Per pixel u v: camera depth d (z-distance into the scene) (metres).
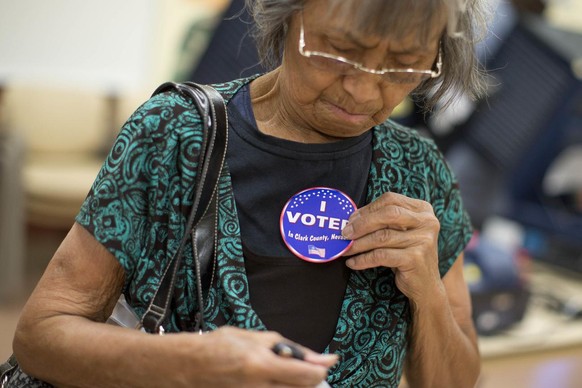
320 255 1.04
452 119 2.40
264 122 1.06
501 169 2.48
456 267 1.23
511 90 2.37
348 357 1.07
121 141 0.99
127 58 3.42
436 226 1.06
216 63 2.13
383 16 0.87
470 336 1.23
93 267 0.98
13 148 2.97
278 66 1.08
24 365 1.00
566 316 2.92
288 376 0.85
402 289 1.08
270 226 1.03
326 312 1.06
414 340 1.15
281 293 1.03
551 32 2.40
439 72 1.00
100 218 0.97
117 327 0.96
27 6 3.26
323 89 0.96
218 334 0.89
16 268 3.08
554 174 3.21
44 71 3.30
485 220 2.61
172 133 1.00
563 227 3.25
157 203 0.99
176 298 1.01
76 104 3.54
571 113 2.71
